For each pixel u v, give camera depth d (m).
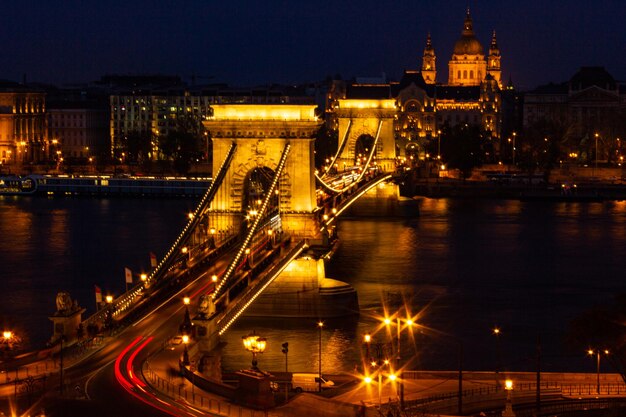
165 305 158.88
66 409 114.94
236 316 156.25
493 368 154.38
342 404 115.62
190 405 116.62
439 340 170.50
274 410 115.62
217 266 182.25
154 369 130.00
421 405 125.44
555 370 153.62
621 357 139.38
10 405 116.62
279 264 178.50
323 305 186.75
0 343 147.00
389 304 197.62
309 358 159.88
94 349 138.38
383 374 140.25
